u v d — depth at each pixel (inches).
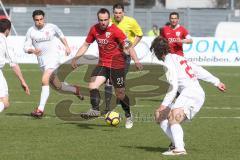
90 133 1168.8
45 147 1013.2
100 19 1219.9
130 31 1453.0
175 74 912.3
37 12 1429.6
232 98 1863.9
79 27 4539.9
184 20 4539.9
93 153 965.2
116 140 1092.5
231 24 3713.1
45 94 1382.9
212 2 5580.7
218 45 3080.7
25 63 3142.2
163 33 1635.1
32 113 1364.4
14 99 1774.1
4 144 1037.8
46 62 1434.5
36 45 1438.2
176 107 924.0
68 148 1006.4
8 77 2503.7
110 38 1232.8
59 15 4527.6
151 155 949.8
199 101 929.5
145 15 4495.6
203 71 944.9
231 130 1224.2
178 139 935.7
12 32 4478.3
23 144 1039.6
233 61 3093.0
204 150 999.0
